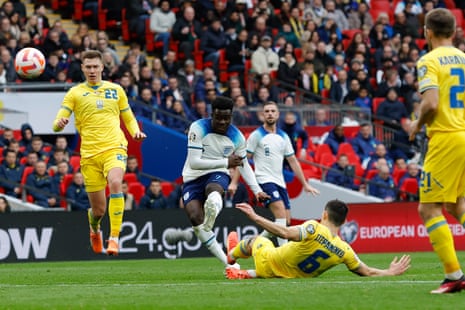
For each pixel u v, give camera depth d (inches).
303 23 2396.7
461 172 733.3
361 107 2162.9
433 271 1080.8
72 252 1540.4
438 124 732.0
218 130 1015.6
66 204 1681.8
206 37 2245.3
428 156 738.2
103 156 1062.4
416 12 2593.5
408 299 699.4
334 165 1982.0
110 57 2021.4
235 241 1013.8
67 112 1058.1
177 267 1305.4
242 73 2225.6
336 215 914.7
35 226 1526.8
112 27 2332.7
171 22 2268.7
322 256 913.5
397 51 2440.9
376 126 2145.7
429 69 725.3
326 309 650.8
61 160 1742.1
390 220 1718.8
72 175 1699.1
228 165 995.3
